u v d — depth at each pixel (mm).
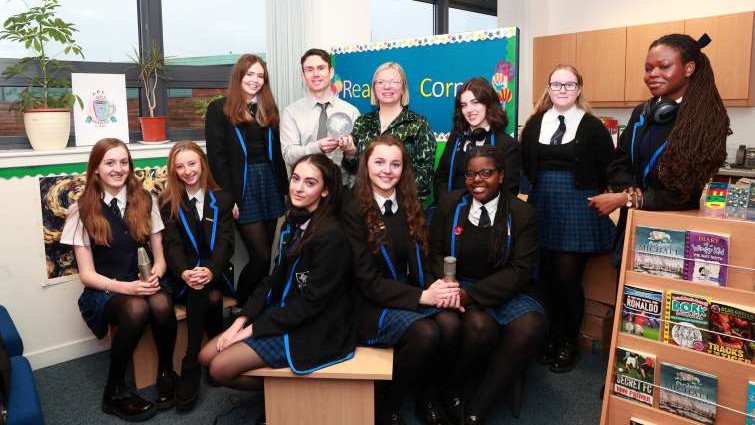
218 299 2539
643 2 5035
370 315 2111
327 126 2883
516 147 2506
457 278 2271
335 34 3475
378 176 2135
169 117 3312
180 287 2508
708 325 1722
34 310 2691
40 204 2639
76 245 2379
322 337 1973
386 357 2008
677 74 1984
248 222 2770
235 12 3359
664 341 1820
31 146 2783
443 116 2955
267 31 3213
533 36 5512
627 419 1915
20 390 1687
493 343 2100
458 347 2123
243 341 1984
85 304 2393
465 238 2209
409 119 2652
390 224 2191
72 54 2902
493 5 5734
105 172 2334
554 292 2713
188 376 2340
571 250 2520
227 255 2521
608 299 2768
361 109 3318
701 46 1989
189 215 2494
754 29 4066
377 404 2191
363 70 3260
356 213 2154
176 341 2594
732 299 1680
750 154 4262
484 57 2758
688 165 1914
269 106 2760
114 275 2420
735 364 1678
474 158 2109
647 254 1844
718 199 1846
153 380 2543
